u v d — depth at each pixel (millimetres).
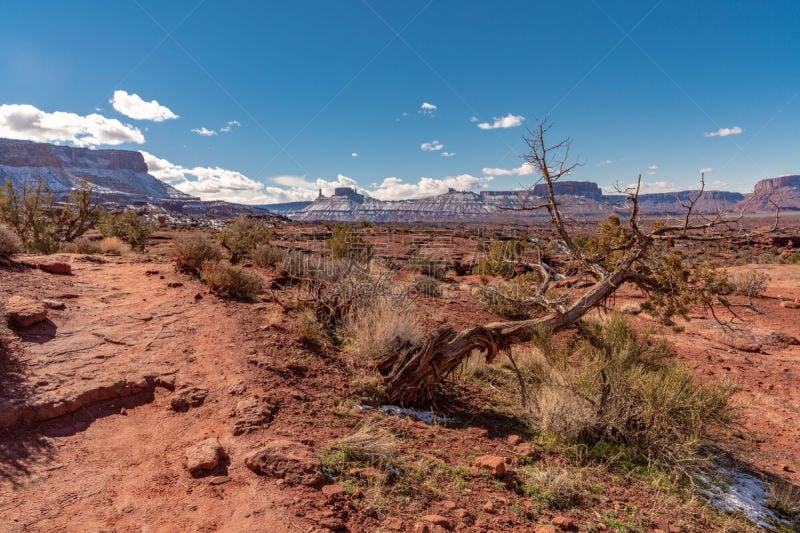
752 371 8586
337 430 4098
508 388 6629
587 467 4199
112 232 22578
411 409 5355
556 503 3500
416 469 3641
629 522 3381
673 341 10422
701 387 5223
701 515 3635
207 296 7574
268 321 6734
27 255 8797
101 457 3338
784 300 15477
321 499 2959
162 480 3076
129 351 5070
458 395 6145
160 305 6789
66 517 2652
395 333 6453
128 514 2723
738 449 5336
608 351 6656
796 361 9508
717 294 5859
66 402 3828
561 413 4902
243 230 18500
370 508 2977
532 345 8547
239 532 2588
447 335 5633
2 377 3990
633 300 14898
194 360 5074
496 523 3068
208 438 3588
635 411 4926
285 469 3188
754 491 4332
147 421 3906
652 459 4535
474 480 3637
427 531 2814
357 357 6172
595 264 6559
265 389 4582
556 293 8289
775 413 6621
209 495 2938
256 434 3727
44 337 5023
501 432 4941
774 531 3652
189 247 9367
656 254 6289
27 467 3090
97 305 6441
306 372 5309
